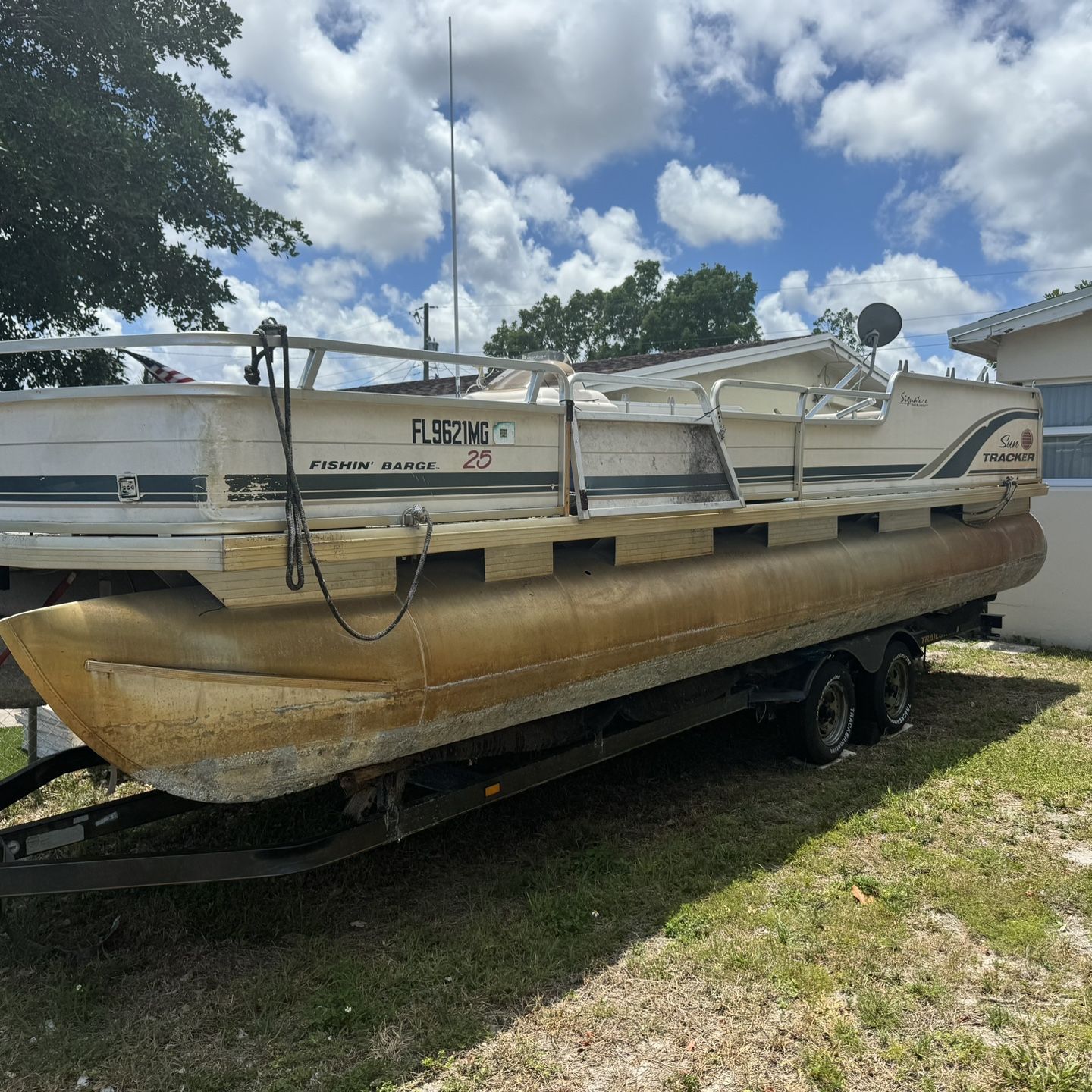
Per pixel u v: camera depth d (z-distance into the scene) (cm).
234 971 338
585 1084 273
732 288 4566
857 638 602
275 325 279
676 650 443
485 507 358
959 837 457
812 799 511
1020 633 990
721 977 329
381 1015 306
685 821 482
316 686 304
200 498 277
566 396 386
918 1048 288
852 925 366
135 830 466
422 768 389
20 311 1101
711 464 468
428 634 337
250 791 303
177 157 1137
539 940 353
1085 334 929
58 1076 276
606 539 443
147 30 1155
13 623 267
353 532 309
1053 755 581
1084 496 940
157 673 281
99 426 297
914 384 630
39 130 960
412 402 325
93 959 342
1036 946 349
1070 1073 273
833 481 567
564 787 533
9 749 604
